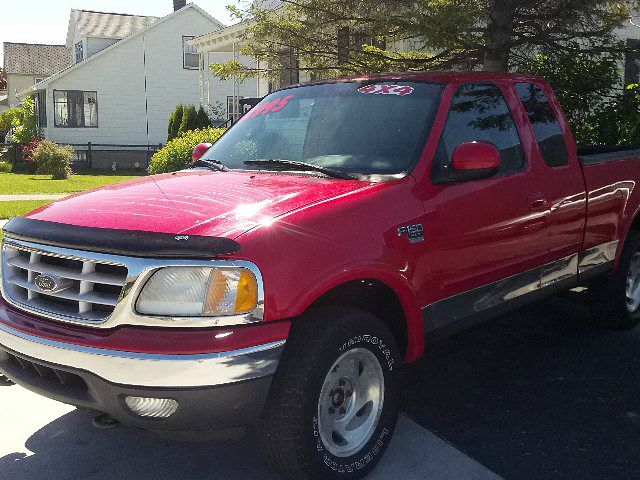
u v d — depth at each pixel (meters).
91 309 3.06
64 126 32.59
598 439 3.90
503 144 4.38
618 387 4.65
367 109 4.27
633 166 5.49
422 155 3.83
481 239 4.01
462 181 3.95
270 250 3.02
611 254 5.31
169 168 16.47
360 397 3.46
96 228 3.12
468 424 4.09
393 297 3.62
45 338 3.09
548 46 9.30
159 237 2.97
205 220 3.12
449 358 5.22
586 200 4.90
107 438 3.89
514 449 3.78
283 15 9.64
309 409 3.07
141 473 3.52
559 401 4.42
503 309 4.30
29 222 3.38
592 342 5.56
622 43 9.41
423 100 4.16
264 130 4.59
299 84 4.94
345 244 3.26
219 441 3.87
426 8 8.31
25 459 3.65
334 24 9.32
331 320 3.19
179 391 2.85
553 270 4.70
